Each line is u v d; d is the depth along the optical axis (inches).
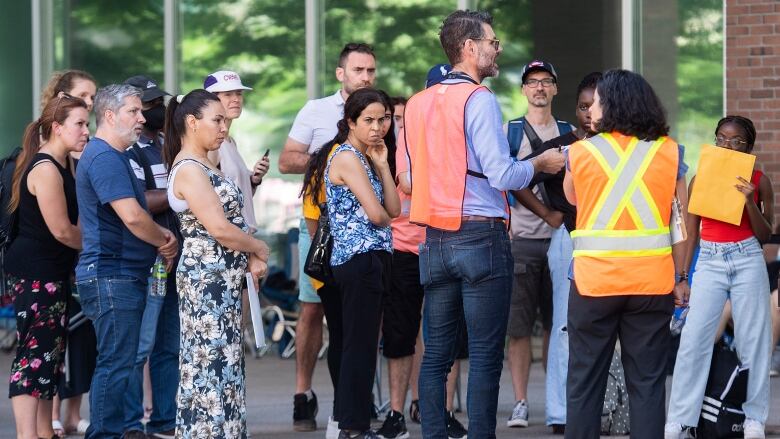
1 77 1197.1
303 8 1107.9
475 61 555.2
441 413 561.6
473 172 541.3
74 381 698.2
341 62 737.0
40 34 1181.7
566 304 688.4
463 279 544.4
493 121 536.1
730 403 657.0
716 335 665.6
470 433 546.6
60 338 621.9
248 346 1096.2
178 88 1146.0
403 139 592.4
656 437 513.7
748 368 651.5
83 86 677.3
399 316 682.2
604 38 1010.1
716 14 968.9
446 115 543.5
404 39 1077.8
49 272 614.2
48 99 676.7
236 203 572.7
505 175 530.3
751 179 658.2
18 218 617.9
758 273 647.8
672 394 653.9
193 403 564.7
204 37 1138.7
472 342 546.0
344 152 623.5
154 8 1152.2
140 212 599.8
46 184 602.5
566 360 687.1
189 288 564.7
